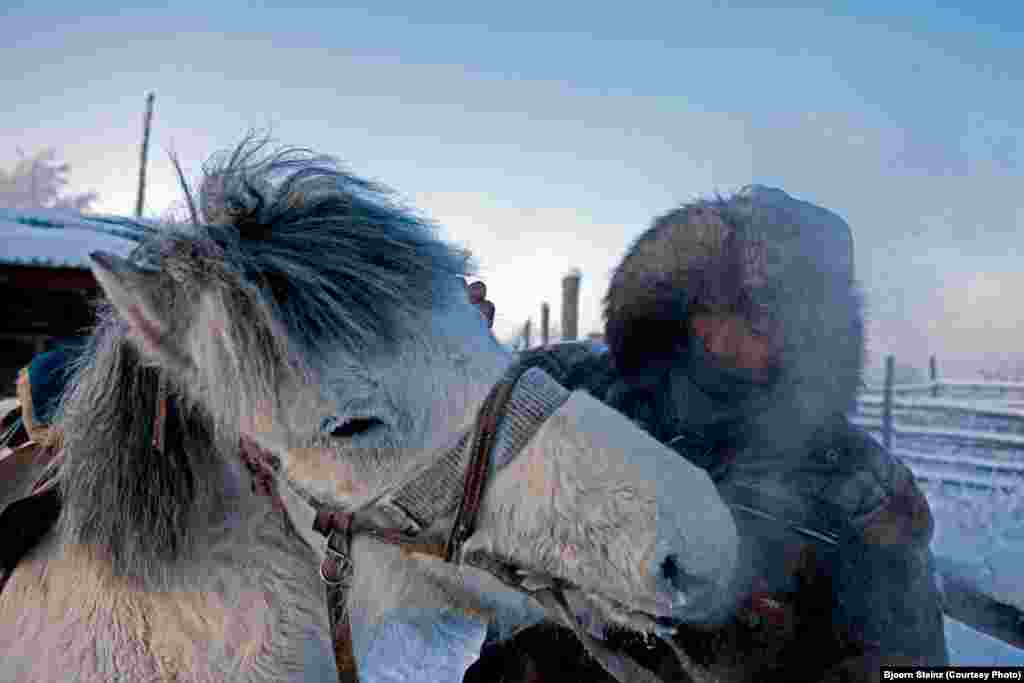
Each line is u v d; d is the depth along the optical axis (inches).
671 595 47.3
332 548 53.4
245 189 53.5
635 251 69.5
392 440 49.3
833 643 56.8
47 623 59.6
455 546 51.7
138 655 56.8
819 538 58.2
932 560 64.2
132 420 54.8
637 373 72.0
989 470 330.0
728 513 50.4
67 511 57.2
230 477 56.5
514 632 65.7
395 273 49.7
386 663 120.3
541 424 51.2
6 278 540.1
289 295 47.9
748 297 61.7
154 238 52.4
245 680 57.1
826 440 62.0
